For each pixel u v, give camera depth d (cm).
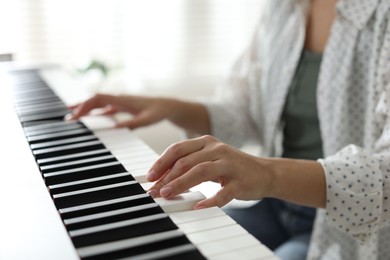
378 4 97
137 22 215
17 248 43
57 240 45
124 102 105
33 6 201
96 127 92
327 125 105
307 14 119
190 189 60
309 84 115
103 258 42
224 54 231
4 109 102
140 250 43
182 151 60
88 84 213
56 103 107
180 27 222
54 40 207
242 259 42
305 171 66
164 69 225
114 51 216
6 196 56
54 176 62
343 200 66
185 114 117
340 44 103
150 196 55
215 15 226
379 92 90
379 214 67
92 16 209
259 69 131
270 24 127
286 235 117
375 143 88
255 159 63
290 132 120
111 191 57
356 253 100
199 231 48
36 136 83
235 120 128
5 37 197
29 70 157
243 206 130
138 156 74
